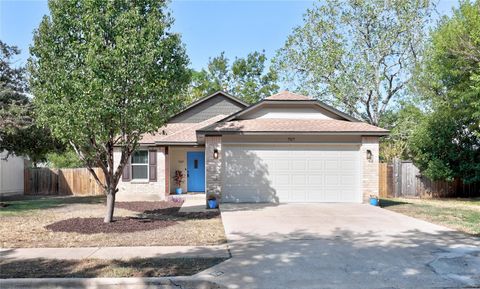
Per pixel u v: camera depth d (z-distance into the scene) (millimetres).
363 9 26281
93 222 10727
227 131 14289
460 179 19562
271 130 14336
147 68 9711
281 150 14945
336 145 14938
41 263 6566
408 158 24969
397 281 5789
